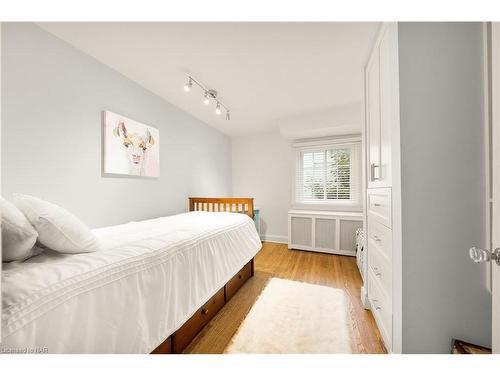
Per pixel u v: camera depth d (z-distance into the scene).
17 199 0.88
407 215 1.09
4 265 0.74
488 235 0.92
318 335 1.39
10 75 1.31
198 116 3.22
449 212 1.03
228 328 1.46
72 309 0.68
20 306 0.58
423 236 1.07
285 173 3.94
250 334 1.40
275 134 4.02
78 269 0.75
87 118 1.73
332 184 3.57
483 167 0.98
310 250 3.38
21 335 0.56
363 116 1.71
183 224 1.75
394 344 1.09
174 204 2.78
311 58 1.81
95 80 1.79
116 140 1.95
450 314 1.04
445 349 1.04
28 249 0.76
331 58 1.81
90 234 0.94
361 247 2.40
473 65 1.00
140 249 1.01
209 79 2.16
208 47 1.66
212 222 1.90
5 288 0.61
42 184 1.46
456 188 1.02
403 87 1.10
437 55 1.05
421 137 1.07
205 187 3.49
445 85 1.04
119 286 0.83
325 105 2.85
